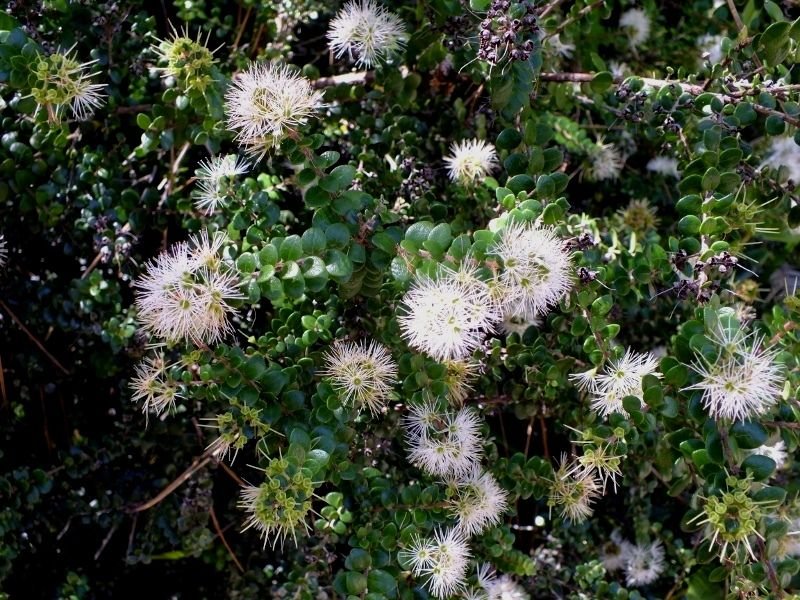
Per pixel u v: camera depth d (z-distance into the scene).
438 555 0.22
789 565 0.21
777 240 0.33
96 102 0.23
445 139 0.30
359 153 0.28
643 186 0.35
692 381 0.20
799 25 0.23
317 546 0.26
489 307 0.20
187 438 0.29
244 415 0.21
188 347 0.21
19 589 0.29
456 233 0.26
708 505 0.20
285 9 0.28
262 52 0.30
